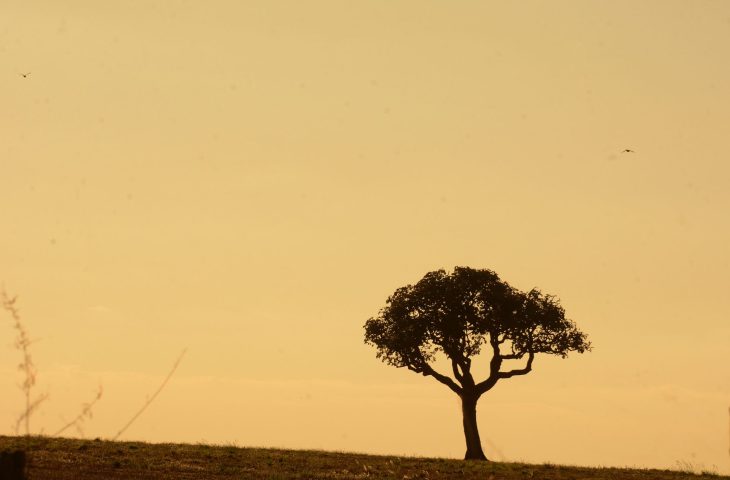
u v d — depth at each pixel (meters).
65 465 81.75
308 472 88.81
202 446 106.31
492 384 138.50
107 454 91.62
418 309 138.12
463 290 136.12
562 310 140.00
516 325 135.75
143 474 80.75
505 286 139.38
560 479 93.00
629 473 99.31
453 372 139.12
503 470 98.38
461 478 91.50
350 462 99.00
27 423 26.91
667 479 95.00
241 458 96.62
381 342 139.75
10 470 34.81
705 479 96.19
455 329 135.00
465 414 137.38
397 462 102.12
